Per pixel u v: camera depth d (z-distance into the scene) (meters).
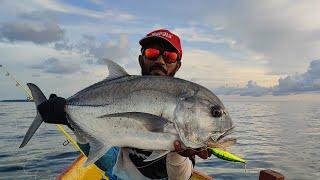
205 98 0.71
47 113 0.76
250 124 7.32
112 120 0.71
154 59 0.87
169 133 0.69
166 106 0.70
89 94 0.75
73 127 0.75
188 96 0.71
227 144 0.72
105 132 0.72
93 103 0.74
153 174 0.82
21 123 6.11
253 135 5.20
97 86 0.75
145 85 0.72
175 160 0.77
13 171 2.45
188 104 0.70
